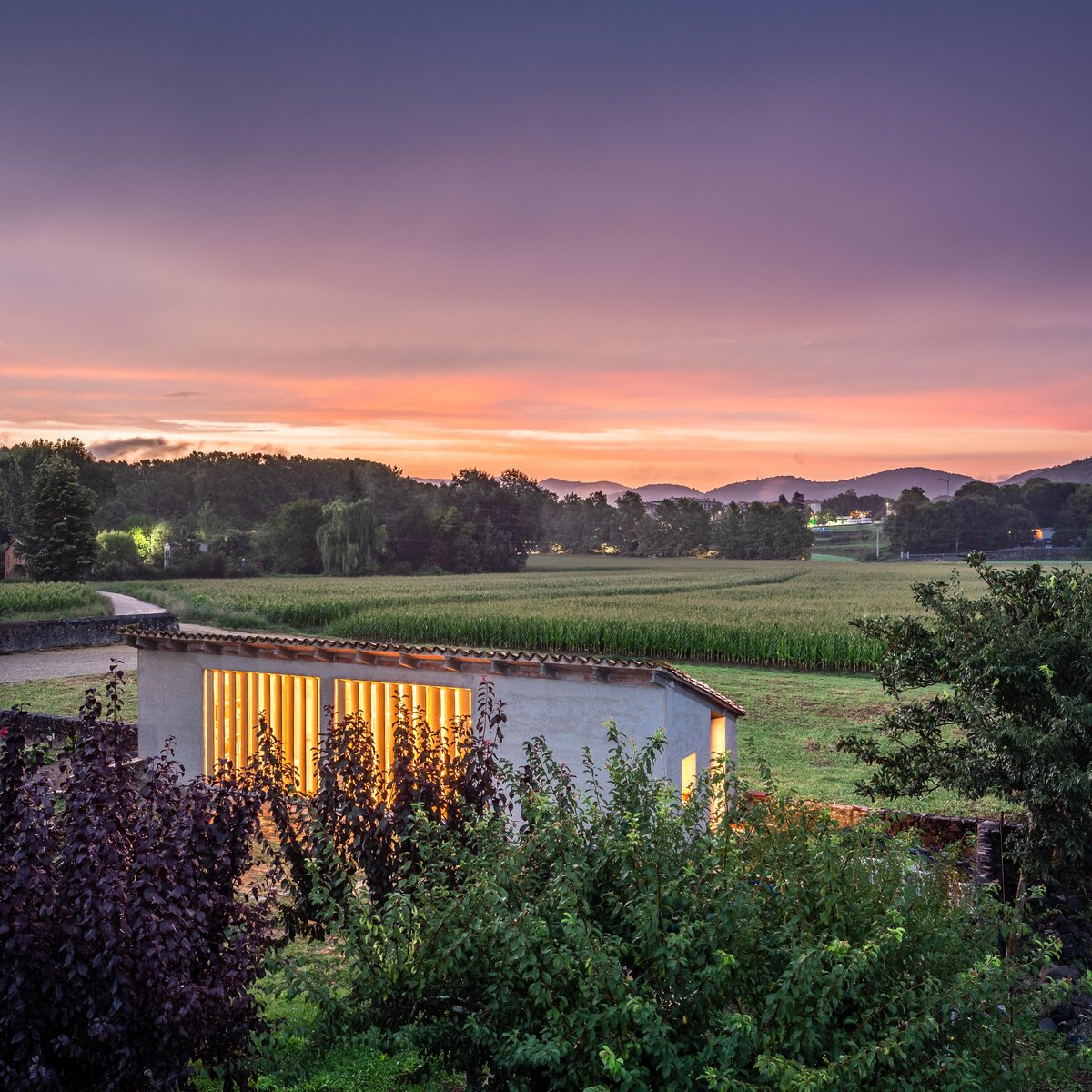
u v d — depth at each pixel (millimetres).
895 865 5484
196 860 5320
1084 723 8414
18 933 4648
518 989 4910
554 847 5484
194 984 5113
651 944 4758
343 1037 5703
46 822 5051
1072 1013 7496
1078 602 9383
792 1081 4051
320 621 48875
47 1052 4977
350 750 7422
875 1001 4652
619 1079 4348
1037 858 8922
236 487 186500
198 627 46781
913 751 10273
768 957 4879
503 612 42875
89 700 5734
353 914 5855
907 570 125312
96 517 133000
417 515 133750
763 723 20828
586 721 11617
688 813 5648
